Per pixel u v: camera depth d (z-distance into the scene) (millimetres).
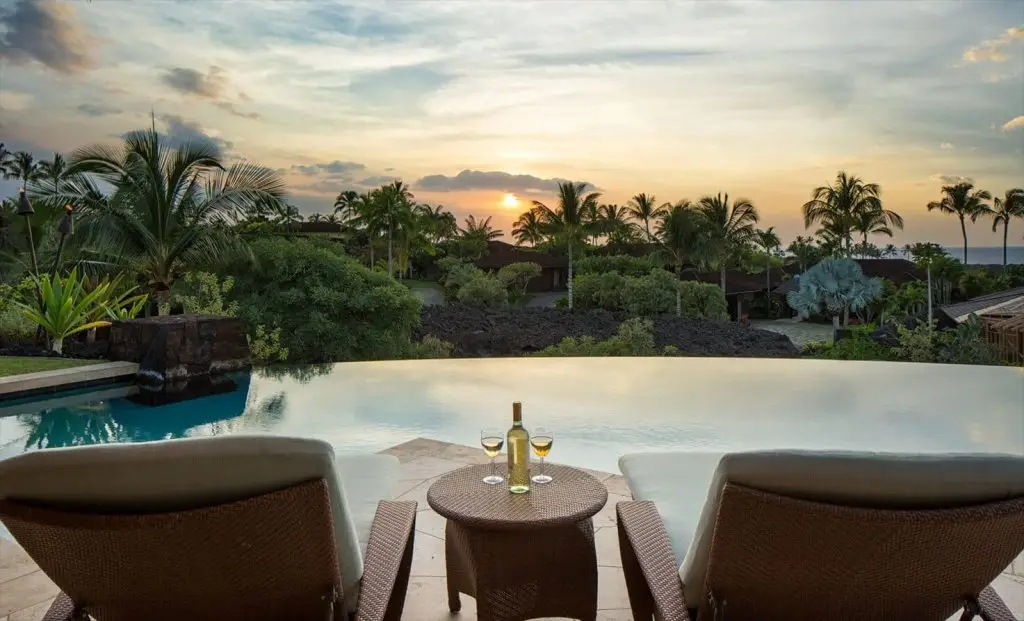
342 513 1460
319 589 1461
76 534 1292
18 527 1304
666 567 1632
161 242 10875
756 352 22078
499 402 6441
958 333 13703
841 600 1414
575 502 1952
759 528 1315
